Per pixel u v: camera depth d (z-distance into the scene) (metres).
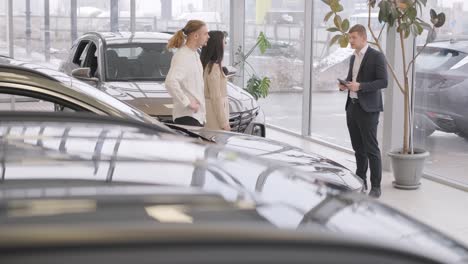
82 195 0.93
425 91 7.61
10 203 0.87
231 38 11.82
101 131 1.64
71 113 1.86
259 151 3.56
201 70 5.49
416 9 6.96
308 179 1.43
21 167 1.15
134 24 12.87
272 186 1.29
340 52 9.02
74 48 8.22
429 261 0.91
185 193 1.01
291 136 10.12
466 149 7.13
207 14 12.38
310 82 9.73
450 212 6.21
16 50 12.90
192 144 1.60
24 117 1.78
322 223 1.06
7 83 2.72
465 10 7.06
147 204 0.92
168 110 6.32
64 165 1.18
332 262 0.82
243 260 0.77
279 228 0.87
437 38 7.41
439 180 7.32
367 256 0.85
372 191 6.59
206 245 0.77
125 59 7.35
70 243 0.73
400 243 0.96
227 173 1.31
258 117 6.72
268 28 10.72
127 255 0.73
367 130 6.45
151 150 1.44
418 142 7.76
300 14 9.84
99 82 7.06
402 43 6.67
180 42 5.45
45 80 2.81
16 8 12.80
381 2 6.43
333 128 9.30
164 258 0.74
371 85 6.29
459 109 7.18
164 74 7.25
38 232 0.74
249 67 11.35
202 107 5.50
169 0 12.74
